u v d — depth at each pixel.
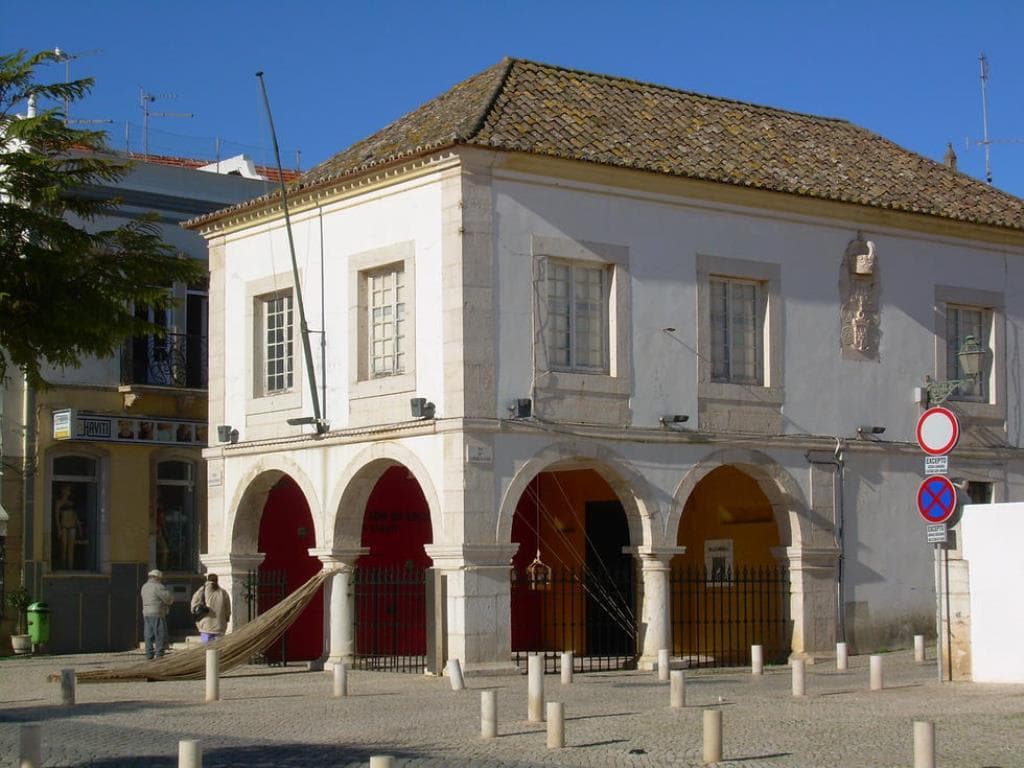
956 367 30.09
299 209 27.58
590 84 28.56
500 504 24.42
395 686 22.75
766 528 28.27
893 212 28.78
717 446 26.61
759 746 15.13
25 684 23.94
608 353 25.81
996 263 30.64
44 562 31.22
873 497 28.41
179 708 19.91
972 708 18.16
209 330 29.50
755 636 28.19
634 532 25.97
